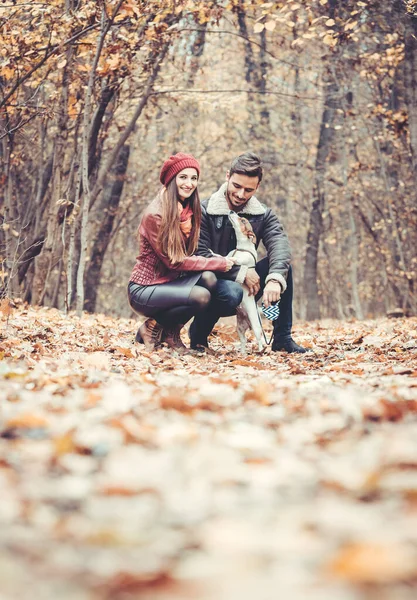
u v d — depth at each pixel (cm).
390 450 233
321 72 1886
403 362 603
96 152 1606
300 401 354
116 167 1941
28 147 1722
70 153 1786
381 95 1978
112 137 1930
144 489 200
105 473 221
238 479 210
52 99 1350
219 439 265
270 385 409
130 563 146
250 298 666
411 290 2161
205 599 124
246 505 187
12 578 135
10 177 1488
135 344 692
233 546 153
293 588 128
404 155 2050
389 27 1468
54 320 935
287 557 146
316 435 276
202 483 206
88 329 841
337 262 3331
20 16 1191
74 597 127
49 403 337
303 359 645
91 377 439
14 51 1095
